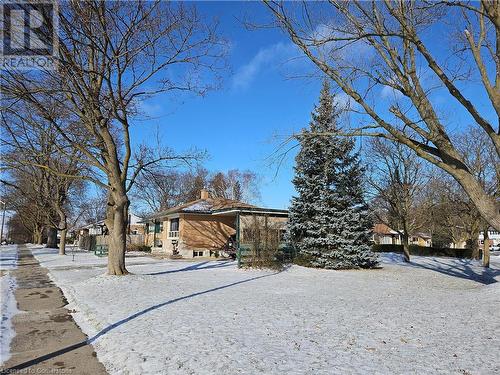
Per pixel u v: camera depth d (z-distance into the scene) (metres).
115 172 16.80
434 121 12.30
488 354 6.66
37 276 19.30
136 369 5.93
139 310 10.00
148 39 16.11
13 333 8.33
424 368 5.96
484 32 12.16
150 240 45.88
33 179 37.75
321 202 24.50
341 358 6.40
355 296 13.31
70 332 8.41
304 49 12.94
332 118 24.31
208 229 32.56
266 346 6.99
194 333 7.77
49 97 17.30
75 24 14.75
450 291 15.22
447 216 41.06
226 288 14.47
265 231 22.81
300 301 11.85
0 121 20.94
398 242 70.69
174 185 64.19
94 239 45.50
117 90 15.78
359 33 12.59
